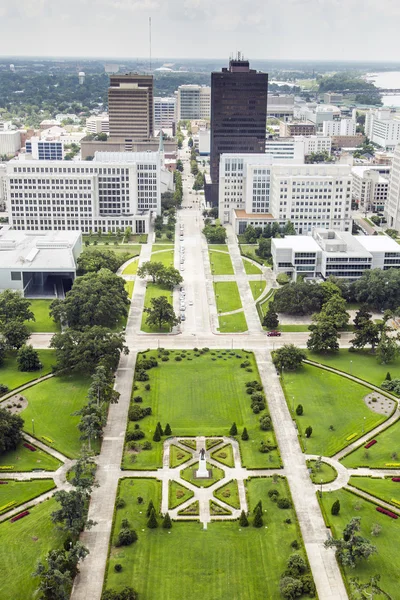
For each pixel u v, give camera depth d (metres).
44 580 187.88
